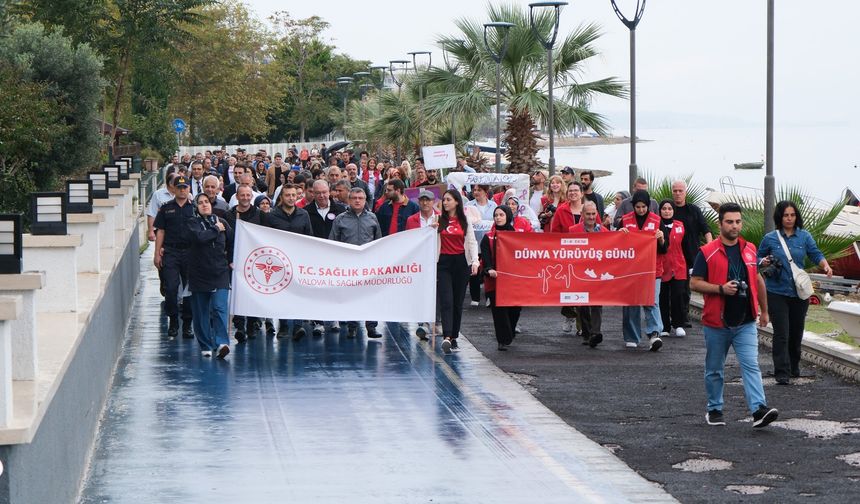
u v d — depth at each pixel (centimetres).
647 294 1480
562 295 1479
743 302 1032
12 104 2161
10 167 2269
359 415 1083
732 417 1086
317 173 2831
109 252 1409
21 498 550
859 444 979
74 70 2638
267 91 7894
